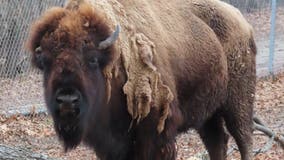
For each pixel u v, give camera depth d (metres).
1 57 24.95
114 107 12.66
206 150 18.27
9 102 24.20
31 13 25.56
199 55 14.73
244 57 16.34
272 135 19.36
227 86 16.03
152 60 13.05
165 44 13.74
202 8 15.63
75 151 19.47
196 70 14.61
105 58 11.84
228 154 18.98
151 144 13.06
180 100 14.30
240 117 16.38
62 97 10.75
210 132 16.78
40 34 11.74
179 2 15.20
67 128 11.42
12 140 20.59
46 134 21.52
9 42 25.05
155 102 12.95
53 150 19.64
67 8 12.34
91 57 11.45
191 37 14.72
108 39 11.64
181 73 14.13
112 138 12.89
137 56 12.88
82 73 11.12
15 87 24.61
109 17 12.61
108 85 12.20
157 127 13.01
